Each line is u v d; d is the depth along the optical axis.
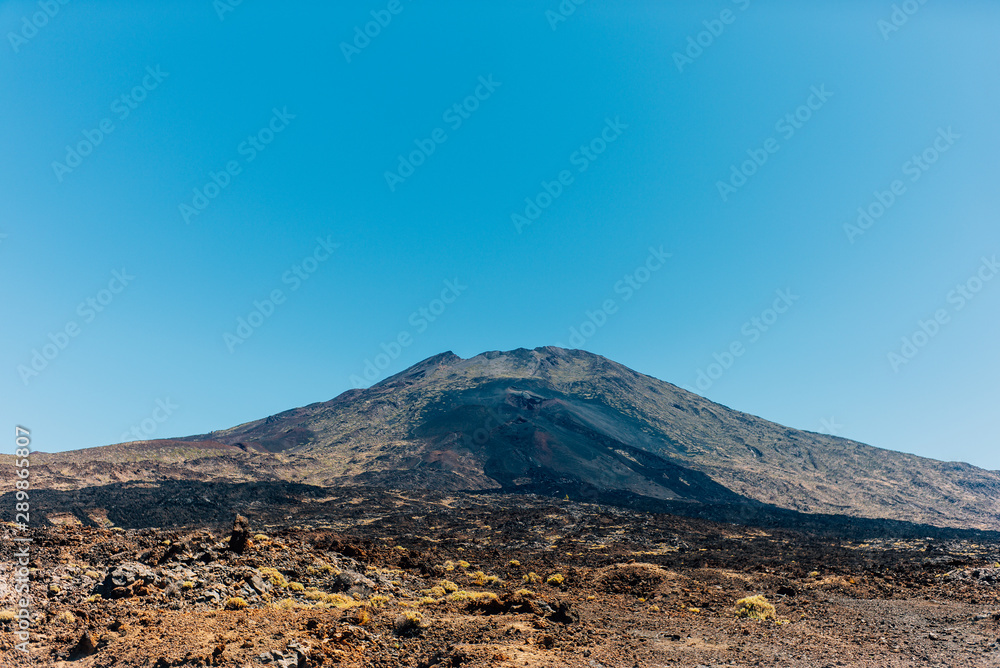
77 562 25.89
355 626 21.05
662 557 58.22
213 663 15.45
